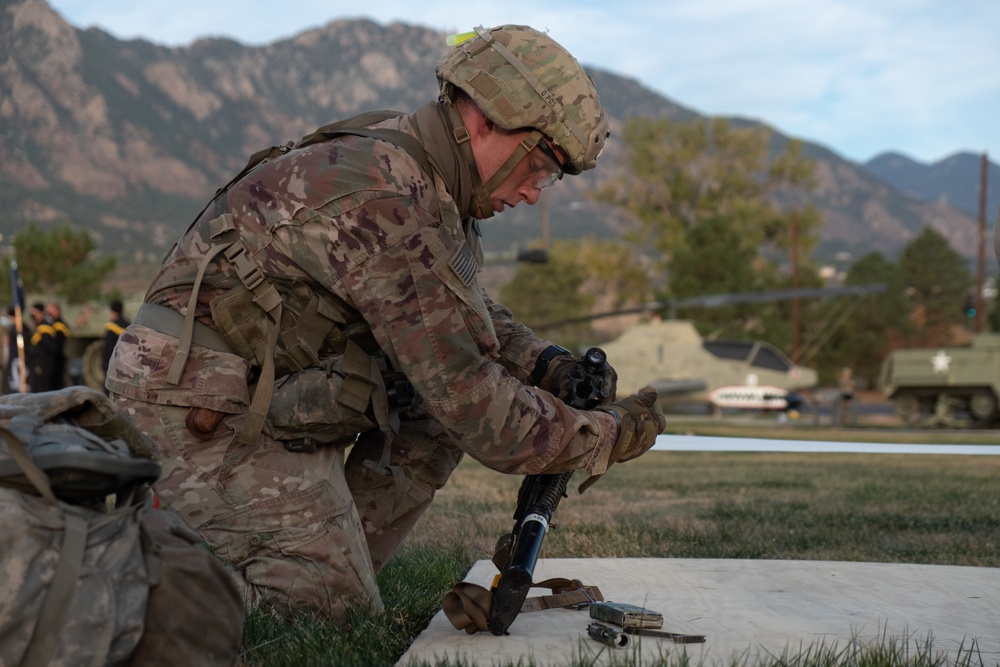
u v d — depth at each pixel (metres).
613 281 55.19
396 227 2.28
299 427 2.42
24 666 1.51
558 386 2.72
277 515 2.44
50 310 18.98
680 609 2.65
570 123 2.44
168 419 2.41
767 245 55.12
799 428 22.36
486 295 2.89
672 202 55.16
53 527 1.57
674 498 6.39
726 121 54.91
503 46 2.45
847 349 46.16
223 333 2.42
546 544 4.08
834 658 2.05
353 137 2.40
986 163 44.62
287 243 2.33
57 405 1.76
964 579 3.09
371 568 2.59
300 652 2.16
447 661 2.04
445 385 2.26
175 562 1.71
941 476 8.41
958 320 59.41
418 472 2.84
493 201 2.54
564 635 2.35
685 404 29.73
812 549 4.15
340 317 2.39
